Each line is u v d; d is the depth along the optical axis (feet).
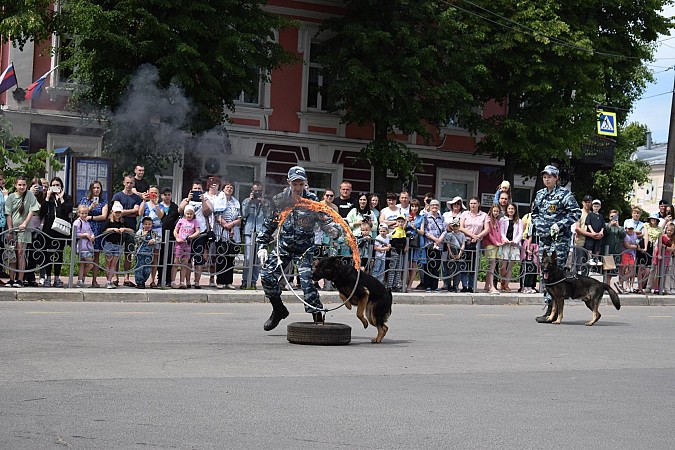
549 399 25.13
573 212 47.11
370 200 60.95
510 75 96.78
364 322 36.32
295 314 47.26
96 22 74.02
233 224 57.06
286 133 98.37
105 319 40.29
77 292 49.57
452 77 93.56
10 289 48.57
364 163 101.86
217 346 33.12
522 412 23.13
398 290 60.34
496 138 97.19
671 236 70.13
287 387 25.21
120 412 21.15
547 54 96.63
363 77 87.97
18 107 85.76
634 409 24.23
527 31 94.38
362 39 88.63
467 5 96.99
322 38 100.63
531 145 97.66
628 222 70.23
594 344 38.88
